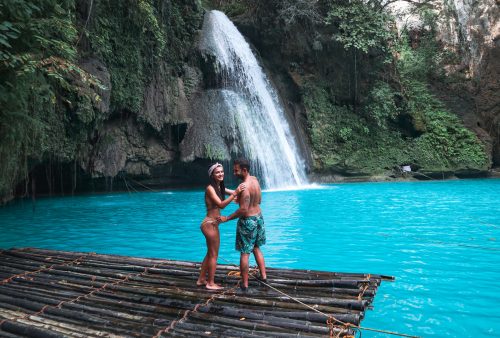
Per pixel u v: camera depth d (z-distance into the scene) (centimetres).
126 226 995
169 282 482
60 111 1379
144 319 390
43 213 1202
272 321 378
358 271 608
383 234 877
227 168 1975
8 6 718
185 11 2041
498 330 407
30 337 363
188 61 2009
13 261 591
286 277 493
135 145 1780
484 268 620
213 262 461
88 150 1612
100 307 423
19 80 765
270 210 1229
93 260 589
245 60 2192
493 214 1141
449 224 994
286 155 2125
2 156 906
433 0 2931
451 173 2458
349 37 2358
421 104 2609
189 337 353
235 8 2438
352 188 1922
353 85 2494
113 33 1628
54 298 446
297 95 2433
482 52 2802
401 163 2416
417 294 508
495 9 2767
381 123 2480
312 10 2298
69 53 833
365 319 434
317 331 357
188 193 1762
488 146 2617
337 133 2420
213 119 1930
